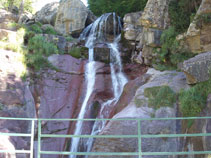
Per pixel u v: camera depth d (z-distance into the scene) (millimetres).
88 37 19016
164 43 13281
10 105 11391
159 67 13016
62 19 20453
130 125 9164
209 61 9211
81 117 13273
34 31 15852
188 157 8461
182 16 13367
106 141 9062
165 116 9383
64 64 14375
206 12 11344
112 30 19078
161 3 13750
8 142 10086
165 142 8953
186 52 12430
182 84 10438
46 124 12531
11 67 12094
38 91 12906
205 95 9047
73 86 14195
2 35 13398
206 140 8078
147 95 10227
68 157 12445
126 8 22797
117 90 14555
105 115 12719
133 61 15406
